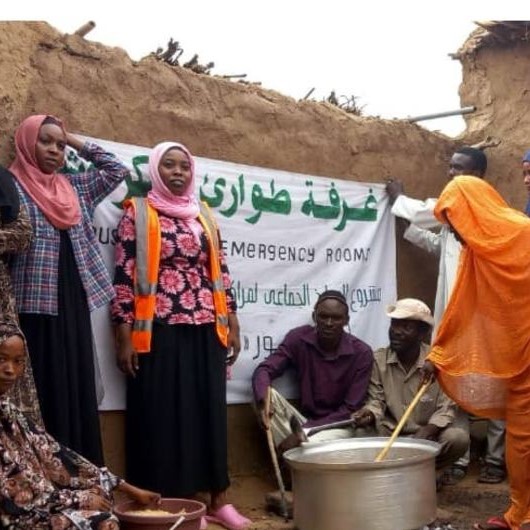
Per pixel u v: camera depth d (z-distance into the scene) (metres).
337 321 5.30
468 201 4.36
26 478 3.28
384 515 4.04
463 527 4.66
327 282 5.94
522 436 4.28
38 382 3.95
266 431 5.00
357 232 6.15
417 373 5.37
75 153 4.59
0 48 4.30
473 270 4.43
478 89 7.09
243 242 5.45
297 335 5.48
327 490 4.09
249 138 5.54
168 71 5.15
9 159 4.27
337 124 6.09
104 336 4.60
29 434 3.45
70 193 4.15
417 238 6.28
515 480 4.34
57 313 3.99
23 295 3.93
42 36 4.52
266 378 5.26
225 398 4.62
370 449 4.59
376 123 6.37
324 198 5.94
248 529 4.46
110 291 4.27
